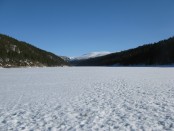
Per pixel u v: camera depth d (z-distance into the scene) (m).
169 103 12.33
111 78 30.36
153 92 16.44
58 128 8.51
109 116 9.95
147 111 10.66
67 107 11.98
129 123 8.87
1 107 12.23
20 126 8.85
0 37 123.69
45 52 159.75
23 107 12.19
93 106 12.03
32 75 38.28
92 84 22.89
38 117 10.12
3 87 21.14
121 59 160.50
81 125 8.80
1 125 9.01
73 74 40.78
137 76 33.09
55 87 20.72
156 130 7.96
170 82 23.33
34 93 17.11
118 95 15.45
